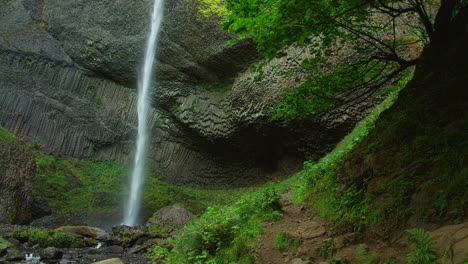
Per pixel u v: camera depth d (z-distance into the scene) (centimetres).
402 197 361
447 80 403
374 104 1333
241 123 1788
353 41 500
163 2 1925
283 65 1520
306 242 436
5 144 1425
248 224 554
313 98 510
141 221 1622
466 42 401
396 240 336
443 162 345
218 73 1911
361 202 425
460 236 263
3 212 1270
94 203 1734
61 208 1645
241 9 385
